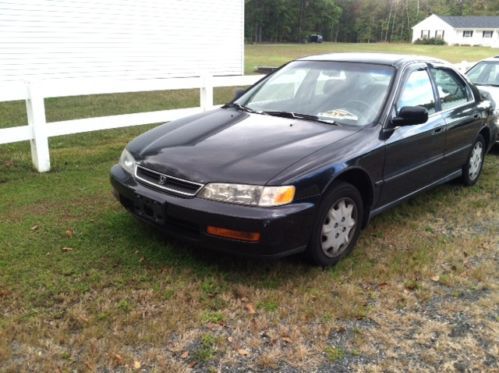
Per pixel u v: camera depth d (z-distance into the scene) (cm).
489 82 859
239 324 316
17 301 326
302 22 8931
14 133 588
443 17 8762
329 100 453
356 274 383
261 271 381
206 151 375
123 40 1414
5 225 445
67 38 1294
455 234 472
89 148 752
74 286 346
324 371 280
